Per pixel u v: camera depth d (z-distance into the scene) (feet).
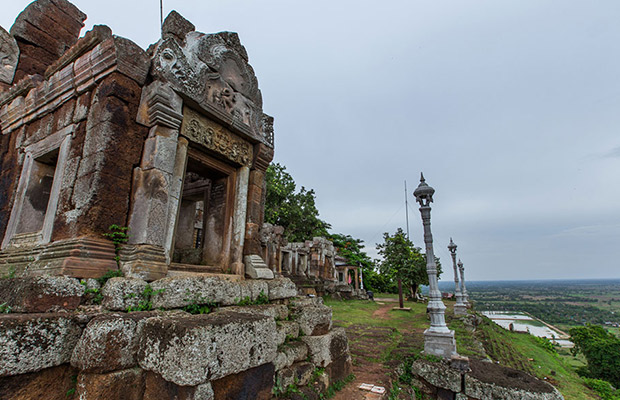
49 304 10.07
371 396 15.70
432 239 24.72
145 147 14.82
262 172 21.67
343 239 132.36
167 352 8.40
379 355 23.52
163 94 14.74
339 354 17.70
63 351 9.30
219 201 20.34
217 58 18.01
